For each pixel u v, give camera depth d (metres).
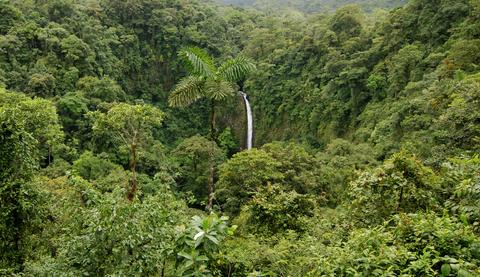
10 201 5.34
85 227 4.65
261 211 8.27
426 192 5.69
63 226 5.23
